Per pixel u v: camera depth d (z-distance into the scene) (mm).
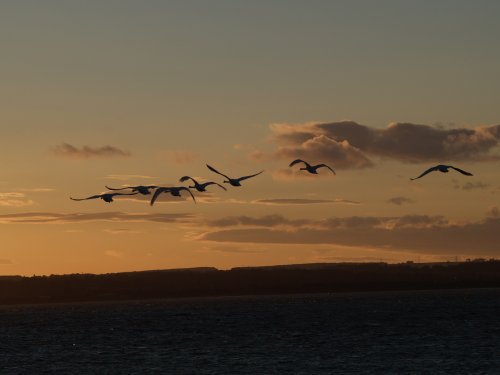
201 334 160250
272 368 100062
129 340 149750
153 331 175750
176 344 137000
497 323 170750
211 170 52719
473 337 136125
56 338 162375
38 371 105312
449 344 124375
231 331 167250
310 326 177250
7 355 126438
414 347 120938
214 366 103562
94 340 153125
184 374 97250
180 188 49531
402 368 97625
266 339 142125
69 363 112812
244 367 101625
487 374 91938
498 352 111938
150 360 112688
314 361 106062
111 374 99812
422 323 177250
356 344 127750
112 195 52500
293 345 128625
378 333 149875
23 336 171750
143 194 52562
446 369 96062
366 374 93438
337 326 175000
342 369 97750
